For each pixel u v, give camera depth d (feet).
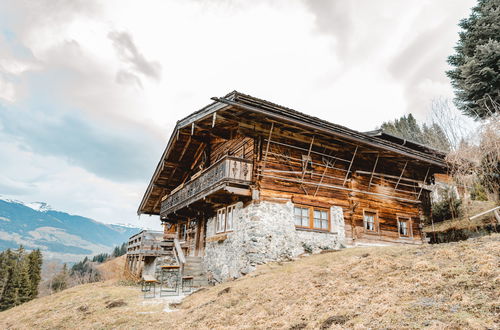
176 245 52.21
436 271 20.54
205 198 45.27
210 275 47.75
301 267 32.35
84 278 211.41
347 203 48.39
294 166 45.03
